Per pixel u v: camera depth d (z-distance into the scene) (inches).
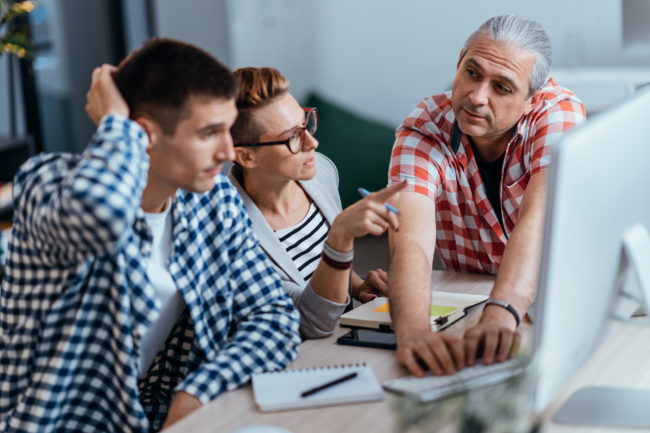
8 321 50.0
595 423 42.8
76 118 171.3
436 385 46.9
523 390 37.2
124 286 48.3
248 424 44.9
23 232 47.6
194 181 48.9
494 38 62.7
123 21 175.6
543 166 66.2
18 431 48.5
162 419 58.1
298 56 177.9
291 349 54.3
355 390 47.4
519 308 55.3
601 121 39.9
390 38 170.9
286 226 71.0
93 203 41.7
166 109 46.6
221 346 55.4
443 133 70.2
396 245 62.6
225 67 48.8
